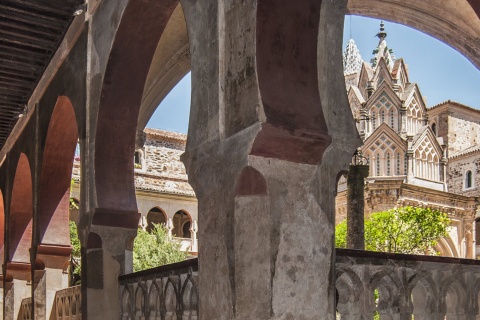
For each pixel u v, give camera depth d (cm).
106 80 671
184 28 948
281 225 363
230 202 372
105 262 674
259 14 370
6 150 1227
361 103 3797
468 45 903
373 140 3644
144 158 3481
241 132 368
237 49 386
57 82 858
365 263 424
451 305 466
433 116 4412
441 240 3550
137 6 626
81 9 738
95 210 667
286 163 370
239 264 363
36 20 764
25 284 1192
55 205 947
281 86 369
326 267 374
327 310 370
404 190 3384
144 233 2608
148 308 598
